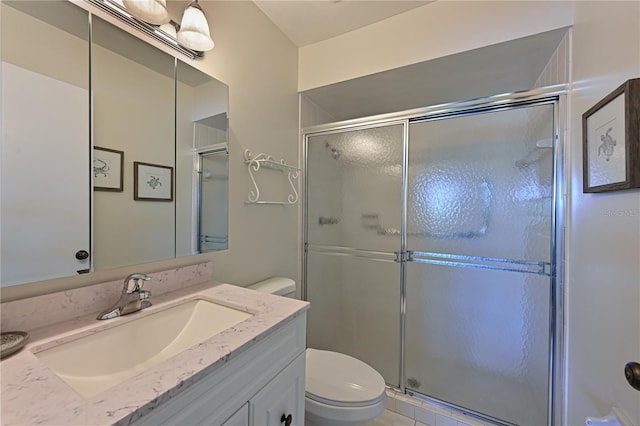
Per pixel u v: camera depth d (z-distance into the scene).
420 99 2.17
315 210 2.04
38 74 0.76
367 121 1.84
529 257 1.44
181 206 1.15
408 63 1.63
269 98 1.68
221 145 1.33
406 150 1.75
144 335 0.88
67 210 0.81
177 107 1.13
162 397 0.51
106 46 0.90
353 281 1.94
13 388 0.52
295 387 0.94
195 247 1.21
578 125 1.19
